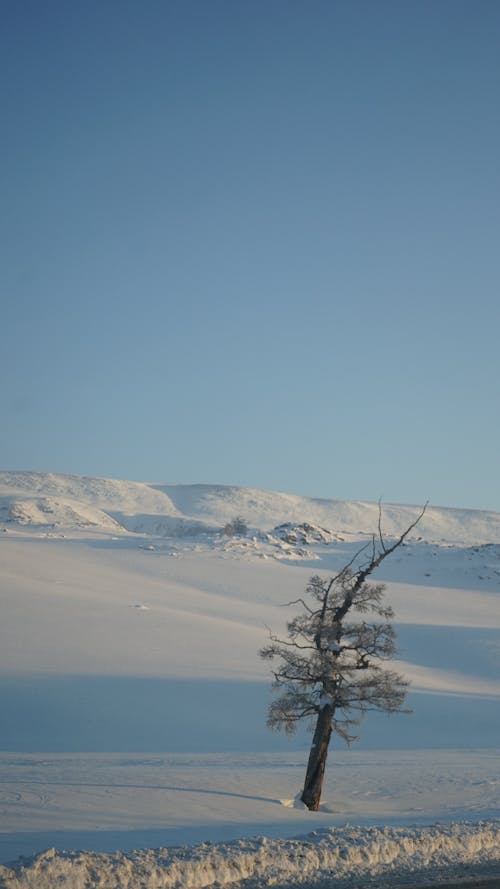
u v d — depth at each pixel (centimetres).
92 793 3055
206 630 9788
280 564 16862
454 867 1830
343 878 1700
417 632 10925
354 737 3309
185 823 2494
